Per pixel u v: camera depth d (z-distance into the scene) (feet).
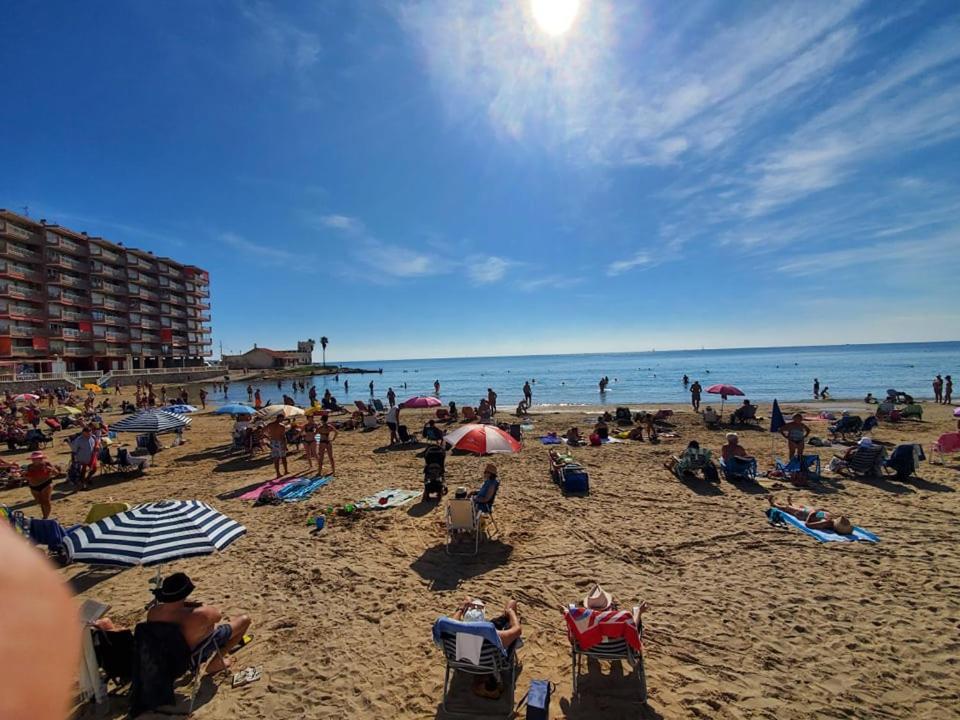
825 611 18.31
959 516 26.99
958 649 16.05
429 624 18.10
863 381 152.05
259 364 352.28
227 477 39.32
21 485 37.76
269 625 18.13
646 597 19.58
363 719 13.83
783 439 52.11
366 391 179.73
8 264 167.02
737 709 13.85
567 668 15.71
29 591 2.08
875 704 13.97
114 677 14.80
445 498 32.35
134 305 230.89
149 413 40.86
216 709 14.20
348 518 28.73
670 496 31.89
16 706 1.76
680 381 174.81
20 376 142.61
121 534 15.90
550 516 28.60
